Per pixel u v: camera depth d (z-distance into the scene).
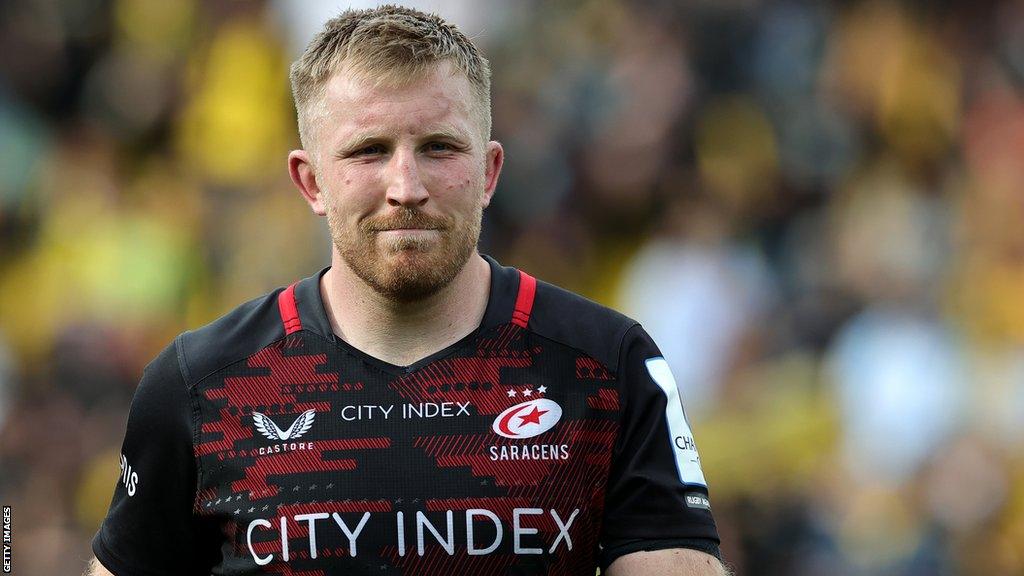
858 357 18.27
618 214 20.22
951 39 22.27
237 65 21.00
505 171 19.88
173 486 6.39
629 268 19.73
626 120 20.33
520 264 19.67
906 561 16.58
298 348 6.34
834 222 20.27
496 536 6.07
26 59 21.44
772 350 18.42
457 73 6.07
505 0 20.94
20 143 21.08
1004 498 17.22
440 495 6.09
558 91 20.53
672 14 21.14
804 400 17.80
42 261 20.50
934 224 20.36
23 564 17.42
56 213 20.75
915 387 17.78
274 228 19.67
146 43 21.58
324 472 6.14
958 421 17.67
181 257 19.92
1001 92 22.12
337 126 6.05
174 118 21.17
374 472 6.12
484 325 6.32
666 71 20.72
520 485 6.10
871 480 17.06
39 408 18.72
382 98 5.96
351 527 6.07
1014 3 22.78
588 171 20.23
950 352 18.36
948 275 20.00
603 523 6.24
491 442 6.15
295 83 6.37
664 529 6.09
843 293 19.19
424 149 5.99
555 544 6.10
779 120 20.89
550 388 6.22
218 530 6.34
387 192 5.94
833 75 21.48
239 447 6.23
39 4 21.58
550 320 6.36
